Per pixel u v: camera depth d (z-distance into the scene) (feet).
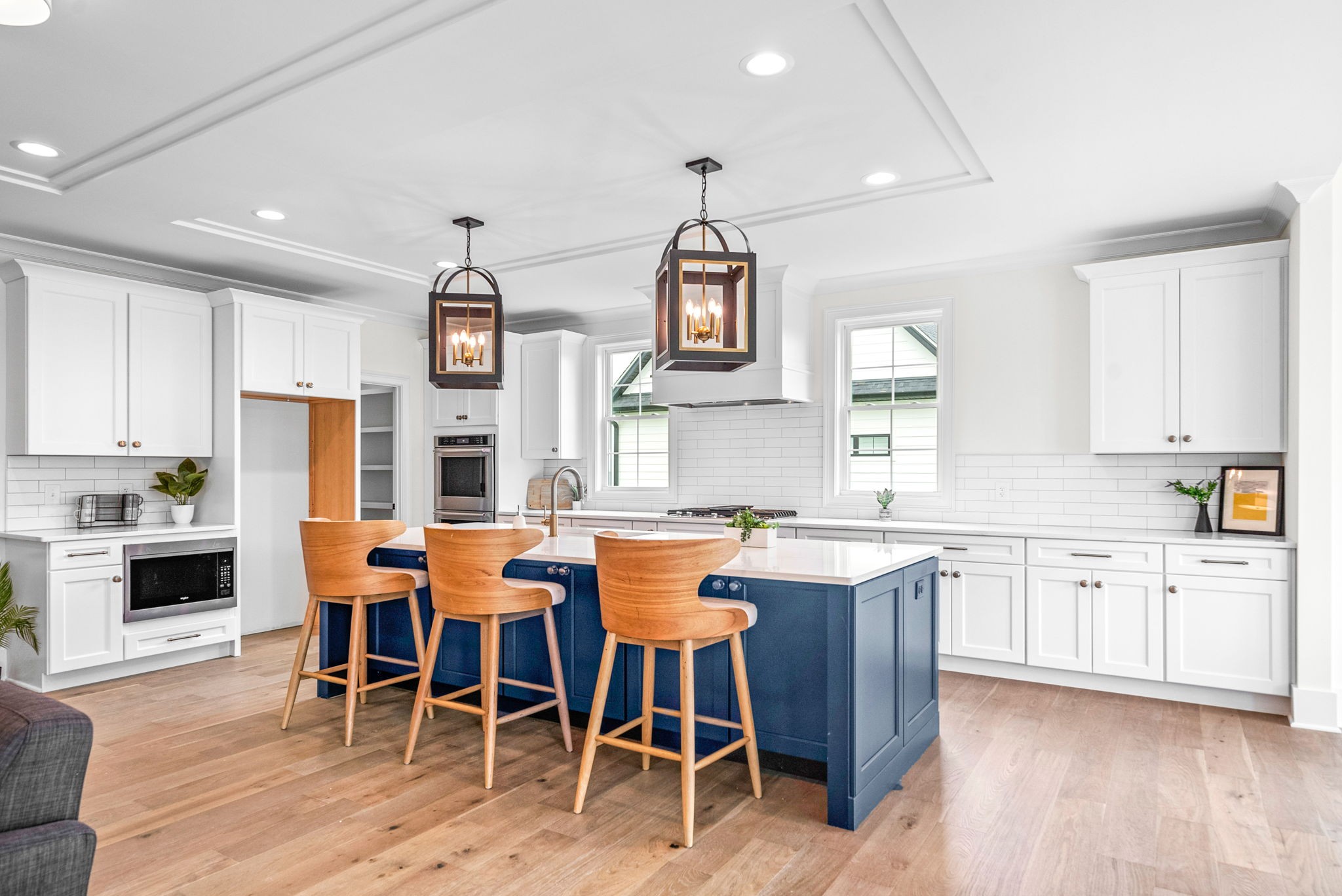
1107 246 15.48
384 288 19.39
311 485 20.66
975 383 17.04
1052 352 16.28
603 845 8.42
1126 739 11.76
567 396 22.31
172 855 8.18
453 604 10.21
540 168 11.99
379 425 24.25
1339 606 12.64
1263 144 10.88
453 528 10.21
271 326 17.52
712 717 10.24
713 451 20.48
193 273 17.81
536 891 7.52
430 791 9.77
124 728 12.20
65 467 15.99
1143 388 14.38
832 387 18.67
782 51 8.67
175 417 16.56
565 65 8.41
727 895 7.47
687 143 11.08
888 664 9.95
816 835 8.67
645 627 8.73
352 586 11.58
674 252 10.03
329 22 7.83
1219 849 8.39
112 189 12.39
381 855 8.18
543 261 17.13
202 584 16.24
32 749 5.08
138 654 15.16
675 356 10.02
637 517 19.17
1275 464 14.20
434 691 13.84
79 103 9.61
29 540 14.24
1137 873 7.89
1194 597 13.33
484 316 13.03
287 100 9.25
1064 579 14.37
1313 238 12.41
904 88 9.53
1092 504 15.81
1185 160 11.43
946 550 15.44
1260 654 12.85
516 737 11.67
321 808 9.29
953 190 12.67
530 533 10.08
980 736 11.89
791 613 9.62
